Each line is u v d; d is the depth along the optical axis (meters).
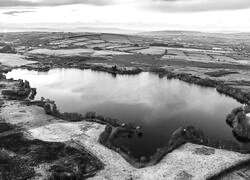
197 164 55.62
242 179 51.06
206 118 85.56
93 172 52.44
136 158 58.75
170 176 51.75
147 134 72.25
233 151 61.12
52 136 66.56
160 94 112.62
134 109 92.81
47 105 84.69
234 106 97.75
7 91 100.69
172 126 78.38
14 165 53.25
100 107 94.31
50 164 54.12
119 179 50.66
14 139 63.78
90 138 65.94
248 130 70.38
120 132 71.12
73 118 77.62
